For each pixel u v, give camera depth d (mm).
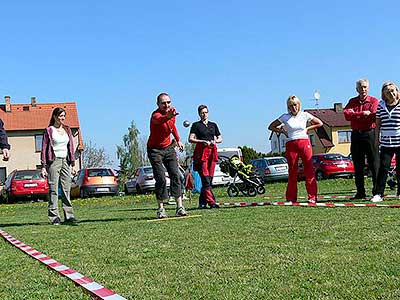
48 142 9109
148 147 8812
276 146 71688
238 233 6004
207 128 10742
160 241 5781
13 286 3961
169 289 3551
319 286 3367
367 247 4590
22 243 6363
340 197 11422
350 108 10320
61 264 4691
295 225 6359
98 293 3469
